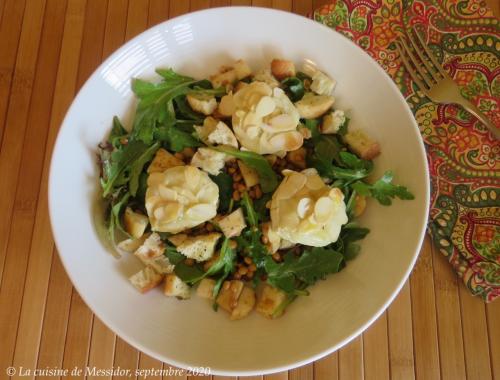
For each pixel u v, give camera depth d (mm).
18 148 456
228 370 346
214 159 379
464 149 432
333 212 355
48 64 474
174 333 369
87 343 418
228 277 387
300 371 413
